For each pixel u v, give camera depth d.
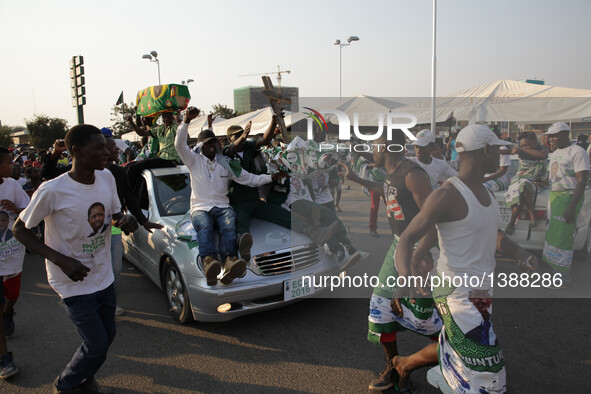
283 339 3.52
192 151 3.91
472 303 2.02
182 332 3.71
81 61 9.52
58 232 2.44
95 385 2.83
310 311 4.06
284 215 4.05
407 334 3.59
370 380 2.91
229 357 3.27
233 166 3.92
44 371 3.20
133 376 3.05
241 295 3.38
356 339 3.49
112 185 2.72
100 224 2.55
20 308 4.44
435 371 2.47
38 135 42.81
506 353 3.19
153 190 4.59
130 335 3.68
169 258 3.87
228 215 3.72
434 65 8.89
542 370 2.96
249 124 4.11
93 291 2.56
